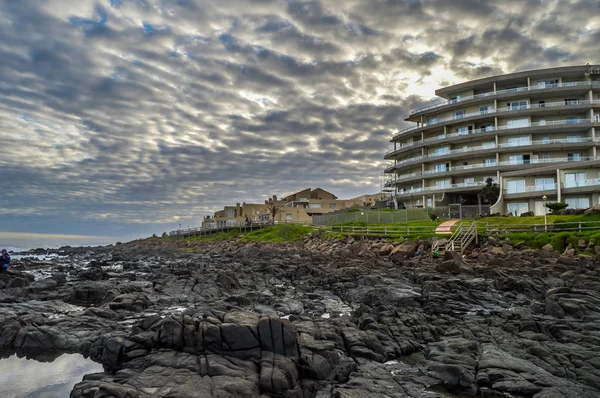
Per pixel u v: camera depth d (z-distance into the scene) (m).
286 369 12.45
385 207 105.38
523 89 86.25
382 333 17.33
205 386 10.80
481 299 25.95
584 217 49.56
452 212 69.62
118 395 9.85
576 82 85.50
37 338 16.97
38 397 12.40
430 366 14.06
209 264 44.09
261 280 33.97
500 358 14.45
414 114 99.94
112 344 14.36
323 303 25.95
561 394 11.72
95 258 71.38
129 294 24.33
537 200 67.12
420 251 45.38
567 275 30.34
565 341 16.62
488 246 44.84
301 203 125.00
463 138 88.19
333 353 14.02
